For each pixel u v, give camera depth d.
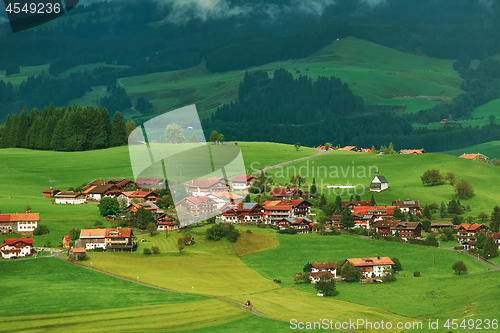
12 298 115.56
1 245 155.62
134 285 128.88
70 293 119.31
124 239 161.38
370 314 114.25
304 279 141.12
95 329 101.06
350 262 148.62
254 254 164.25
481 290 127.31
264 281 140.25
